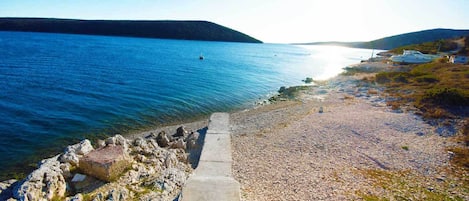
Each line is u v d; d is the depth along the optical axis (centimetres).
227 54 10481
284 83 4894
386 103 2778
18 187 871
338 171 1298
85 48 8381
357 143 1689
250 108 3011
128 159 1107
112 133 2033
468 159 1394
